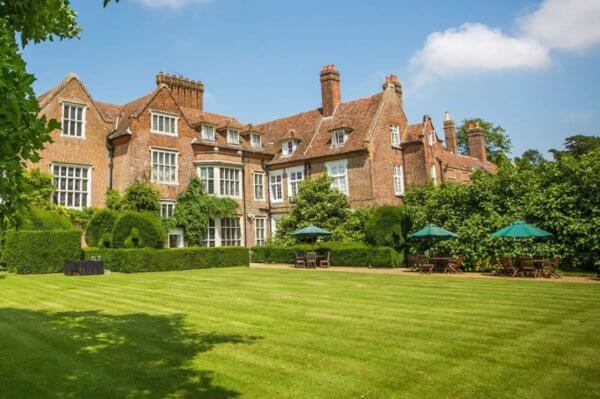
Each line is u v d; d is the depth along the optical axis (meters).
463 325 8.30
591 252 17.72
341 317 9.18
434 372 5.62
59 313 9.93
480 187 20.91
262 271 21.25
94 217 23.08
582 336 7.38
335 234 26.27
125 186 25.89
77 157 25.16
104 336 7.66
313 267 23.84
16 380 5.48
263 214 32.91
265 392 5.00
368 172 28.50
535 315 9.22
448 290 13.36
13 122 4.21
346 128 29.97
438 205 22.17
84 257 21.88
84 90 25.94
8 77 4.24
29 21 5.33
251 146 33.12
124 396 4.93
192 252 23.09
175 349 6.79
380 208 23.94
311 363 6.02
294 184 32.34
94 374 5.68
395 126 31.81
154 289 14.07
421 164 30.84
